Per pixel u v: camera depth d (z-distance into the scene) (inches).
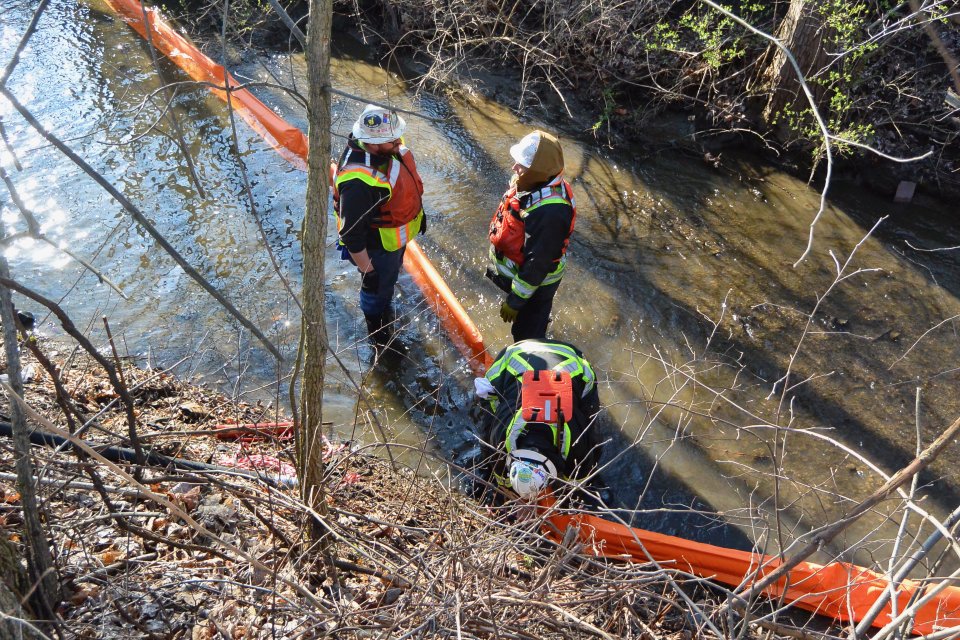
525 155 143.8
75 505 115.0
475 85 287.7
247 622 99.3
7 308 73.6
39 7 52.9
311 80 80.7
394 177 159.2
